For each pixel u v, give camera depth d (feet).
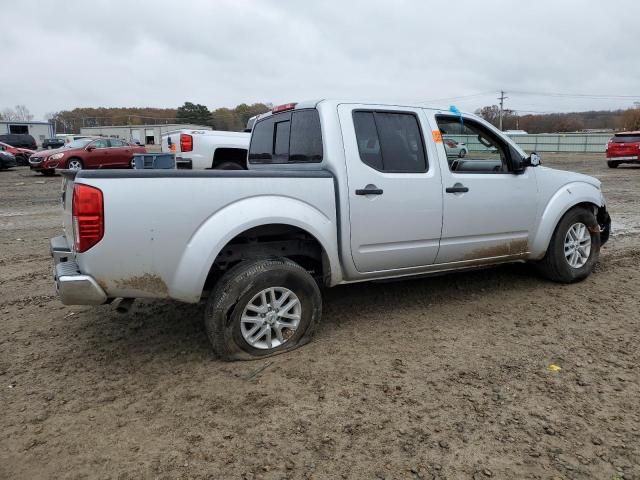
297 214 11.94
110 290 10.58
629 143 70.18
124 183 10.34
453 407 9.77
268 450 8.55
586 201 17.13
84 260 10.28
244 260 12.02
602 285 17.26
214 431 9.11
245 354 11.80
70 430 9.18
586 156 124.47
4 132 155.12
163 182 10.66
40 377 11.19
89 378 11.13
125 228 10.36
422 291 16.80
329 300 16.02
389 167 13.52
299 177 12.12
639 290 16.70
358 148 13.07
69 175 11.18
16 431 9.14
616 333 13.19
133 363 11.85
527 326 13.74
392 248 13.64
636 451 8.40
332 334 13.37
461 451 8.46
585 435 8.84
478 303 15.62
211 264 11.10
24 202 39.68
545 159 107.24
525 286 17.19
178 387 10.68
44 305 15.94
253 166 16.65
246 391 10.47
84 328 14.03
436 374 11.09
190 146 33.19
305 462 8.24
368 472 7.99
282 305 12.14
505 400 9.98
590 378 10.81
